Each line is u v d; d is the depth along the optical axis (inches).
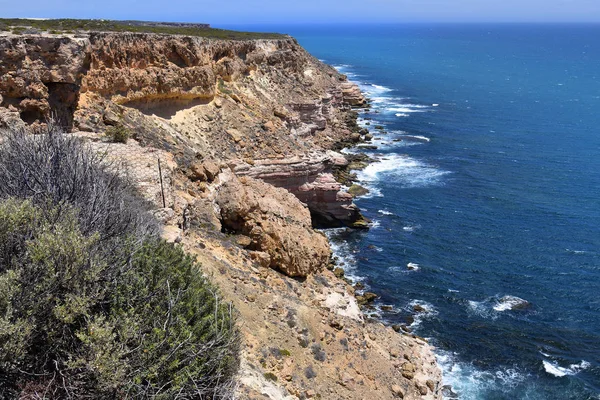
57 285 427.5
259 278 1066.1
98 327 413.7
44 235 441.4
